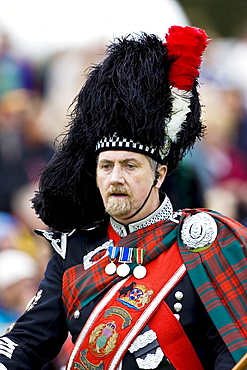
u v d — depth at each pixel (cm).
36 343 1152
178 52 1162
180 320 1095
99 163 1141
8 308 1864
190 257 1114
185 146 1199
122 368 1086
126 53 1166
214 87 2750
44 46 2520
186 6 3309
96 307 1113
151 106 1145
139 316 1094
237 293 1081
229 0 3300
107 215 1212
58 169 1204
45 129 2431
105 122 1138
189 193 1575
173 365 1082
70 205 1209
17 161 2362
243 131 2727
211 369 1098
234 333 1062
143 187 1131
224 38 3189
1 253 2020
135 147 1127
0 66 2520
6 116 2425
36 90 2494
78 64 2464
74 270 1160
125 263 1128
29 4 2547
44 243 1844
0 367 1118
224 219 1130
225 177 2612
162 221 1150
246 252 1095
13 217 2234
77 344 1111
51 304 1160
